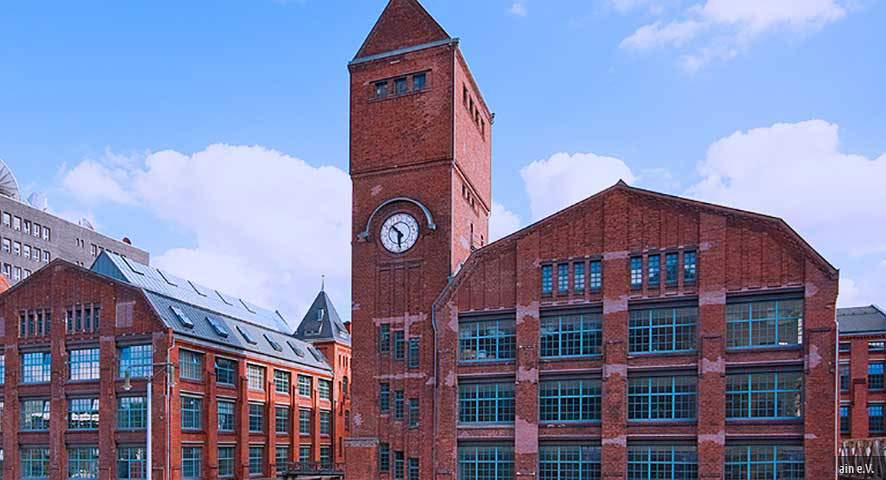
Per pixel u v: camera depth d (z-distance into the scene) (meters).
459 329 43.97
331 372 80.69
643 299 39.56
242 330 66.69
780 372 36.31
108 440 52.78
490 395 42.56
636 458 38.44
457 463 42.44
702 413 37.09
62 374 55.59
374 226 47.44
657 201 40.06
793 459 35.44
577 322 41.16
